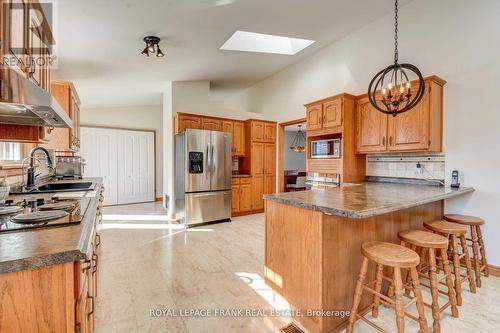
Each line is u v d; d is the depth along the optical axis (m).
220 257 3.02
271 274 2.14
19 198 1.85
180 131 4.70
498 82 2.57
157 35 3.15
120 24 2.81
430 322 1.84
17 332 0.80
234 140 5.36
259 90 6.10
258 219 4.96
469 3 2.75
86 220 1.24
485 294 2.21
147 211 5.74
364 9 3.32
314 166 3.90
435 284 1.71
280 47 4.44
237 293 2.22
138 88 5.19
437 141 2.89
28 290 0.81
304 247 1.80
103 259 2.94
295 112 5.09
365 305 1.94
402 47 3.31
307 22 3.50
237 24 3.19
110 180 6.45
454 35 2.86
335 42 4.22
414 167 3.23
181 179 4.51
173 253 3.14
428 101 2.77
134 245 3.43
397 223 2.23
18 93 1.00
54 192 2.18
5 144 2.31
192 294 2.20
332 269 1.71
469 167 2.77
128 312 1.94
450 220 2.54
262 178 5.56
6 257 0.79
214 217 4.64
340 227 1.76
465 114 2.79
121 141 6.61
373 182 3.62
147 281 2.42
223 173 4.77
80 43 3.14
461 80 2.81
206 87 5.34
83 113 6.20
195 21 2.96
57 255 0.83
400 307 1.45
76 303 0.89
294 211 1.89
